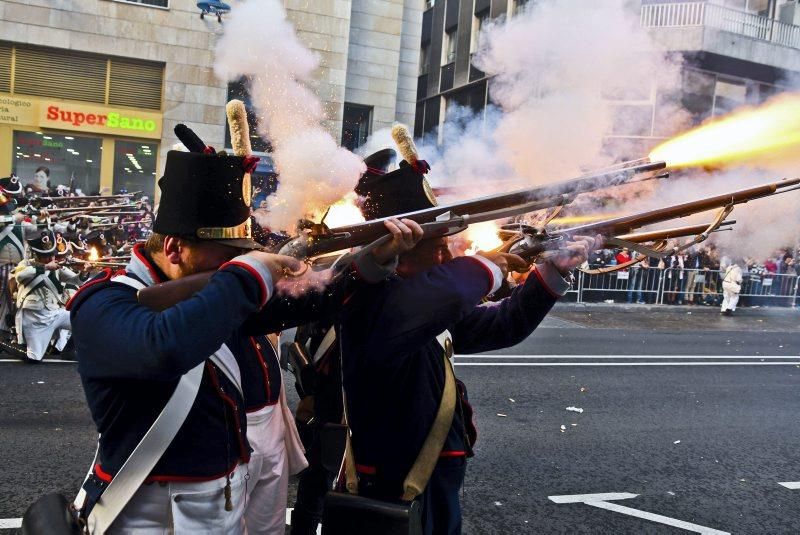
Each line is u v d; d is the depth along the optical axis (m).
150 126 14.59
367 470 2.13
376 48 15.50
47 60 14.43
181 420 1.73
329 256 1.82
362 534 2.03
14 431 4.92
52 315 7.11
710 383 7.97
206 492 1.79
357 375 2.07
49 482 4.05
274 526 2.40
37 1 13.98
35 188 13.49
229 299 1.53
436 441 2.10
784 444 5.65
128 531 1.75
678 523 3.95
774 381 8.31
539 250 2.14
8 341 7.29
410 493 2.05
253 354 2.33
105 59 14.48
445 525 2.16
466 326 2.43
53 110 14.52
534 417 6.05
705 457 5.20
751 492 4.51
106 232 10.09
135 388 1.69
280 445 2.44
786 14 13.99
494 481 4.46
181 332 1.47
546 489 4.37
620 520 3.95
